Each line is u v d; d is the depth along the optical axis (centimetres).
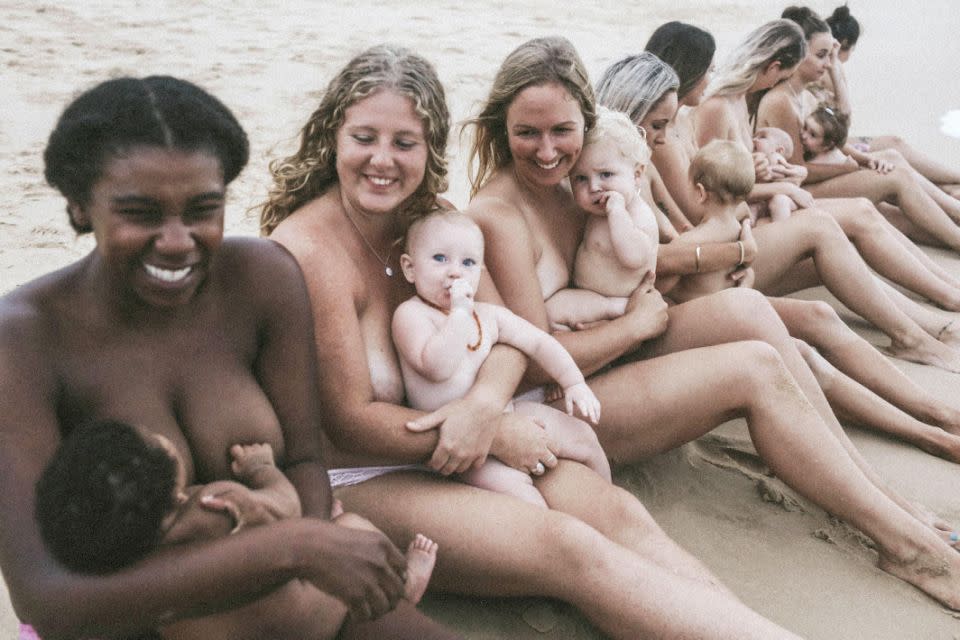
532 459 310
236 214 622
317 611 237
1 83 859
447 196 670
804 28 611
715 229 430
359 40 1145
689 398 340
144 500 193
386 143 286
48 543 196
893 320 493
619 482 378
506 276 346
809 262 518
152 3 1241
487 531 282
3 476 207
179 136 204
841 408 424
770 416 335
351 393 292
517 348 325
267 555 205
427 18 1314
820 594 326
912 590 331
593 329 355
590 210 368
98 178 203
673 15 1472
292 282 258
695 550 345
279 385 259
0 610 302
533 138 339
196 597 201
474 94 959
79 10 1166
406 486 300
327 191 313
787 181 534
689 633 264
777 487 379
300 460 262
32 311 220
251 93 895
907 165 654
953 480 395
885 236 542
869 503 333
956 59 1242
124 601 196
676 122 538
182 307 237
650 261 371
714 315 369
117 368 228
